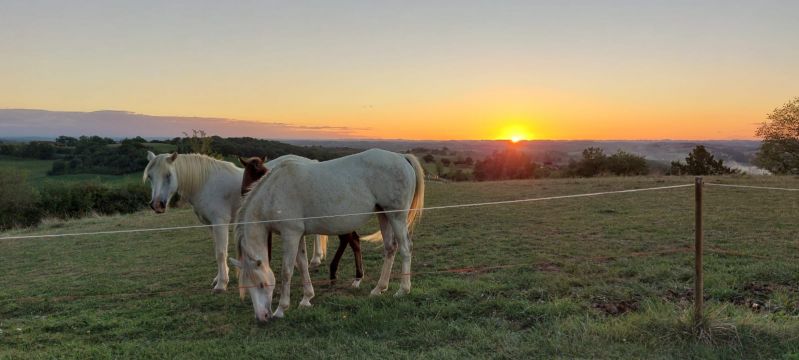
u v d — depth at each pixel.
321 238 7.70
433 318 4.87
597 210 11.03
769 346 3.86
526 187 17.33
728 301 4.89
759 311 4.63
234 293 6.27
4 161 38.25
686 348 3.93
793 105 22.84
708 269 5.92
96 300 6.16
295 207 5.45
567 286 5.57
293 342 4.47
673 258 6.55
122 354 4.43
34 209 21.50
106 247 10.21
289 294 5.70
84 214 20.84
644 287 5.42
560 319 4.62
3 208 20.92
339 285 6.47
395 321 4.78
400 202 5.82
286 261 5.40
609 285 5.59
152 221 14.20
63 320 5.35
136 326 5.12
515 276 6.14
